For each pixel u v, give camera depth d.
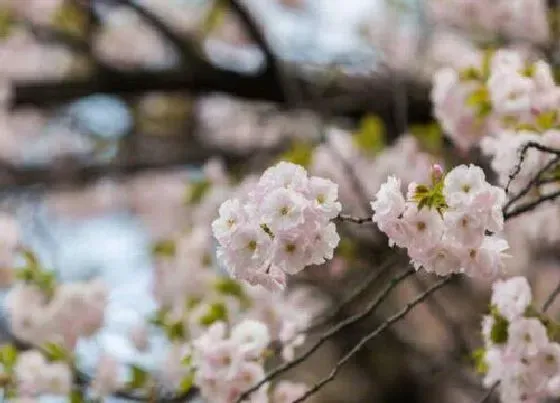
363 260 5.29
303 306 5.47
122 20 8.30
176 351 4.31
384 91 6.45
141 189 9.20
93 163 8.23
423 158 5.68
